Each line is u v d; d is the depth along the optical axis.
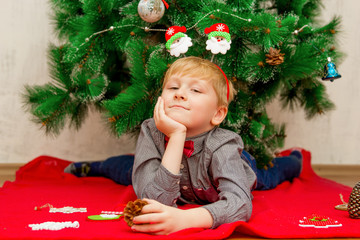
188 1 1.35
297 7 1.55
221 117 1.10
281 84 1.49
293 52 1.36
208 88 1.05
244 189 0.97
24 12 2.04
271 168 1.65
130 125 1.37
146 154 1.05
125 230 0.87
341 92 2.24
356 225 0.95
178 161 0.96
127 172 1.57
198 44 1.38
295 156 1.83
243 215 0.93
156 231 0.82
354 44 2.23
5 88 2.03
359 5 2.23
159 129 1.00
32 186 1.53
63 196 1.33
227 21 1.25
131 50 1.37
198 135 1.07
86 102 1.61
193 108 1.01
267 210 1.09
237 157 1.04
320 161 2.24
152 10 1.27
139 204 0.83
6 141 2.03
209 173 1.07
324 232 0.87
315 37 1.50
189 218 0.85
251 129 1.45
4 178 1.92
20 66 2.04
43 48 2.05
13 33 2.03
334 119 2.23
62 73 1.52
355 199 1.03
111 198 1.31
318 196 1.41
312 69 1.33
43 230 0.86
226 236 0.82
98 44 1.41
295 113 2.20
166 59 1.35
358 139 2.24
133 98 1.35
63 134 2.07
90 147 2.09
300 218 1.04
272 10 1.68
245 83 1.48
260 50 1.35
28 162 1.89
